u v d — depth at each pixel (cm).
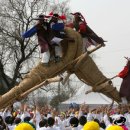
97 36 1636
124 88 1742
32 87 1602
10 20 4772
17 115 1867
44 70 1591
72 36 1598
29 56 4806
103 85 1677
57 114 1995
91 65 1650
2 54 4822
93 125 956
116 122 1442
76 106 2481
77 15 1669
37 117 1800
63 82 1631
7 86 5075
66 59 1593
